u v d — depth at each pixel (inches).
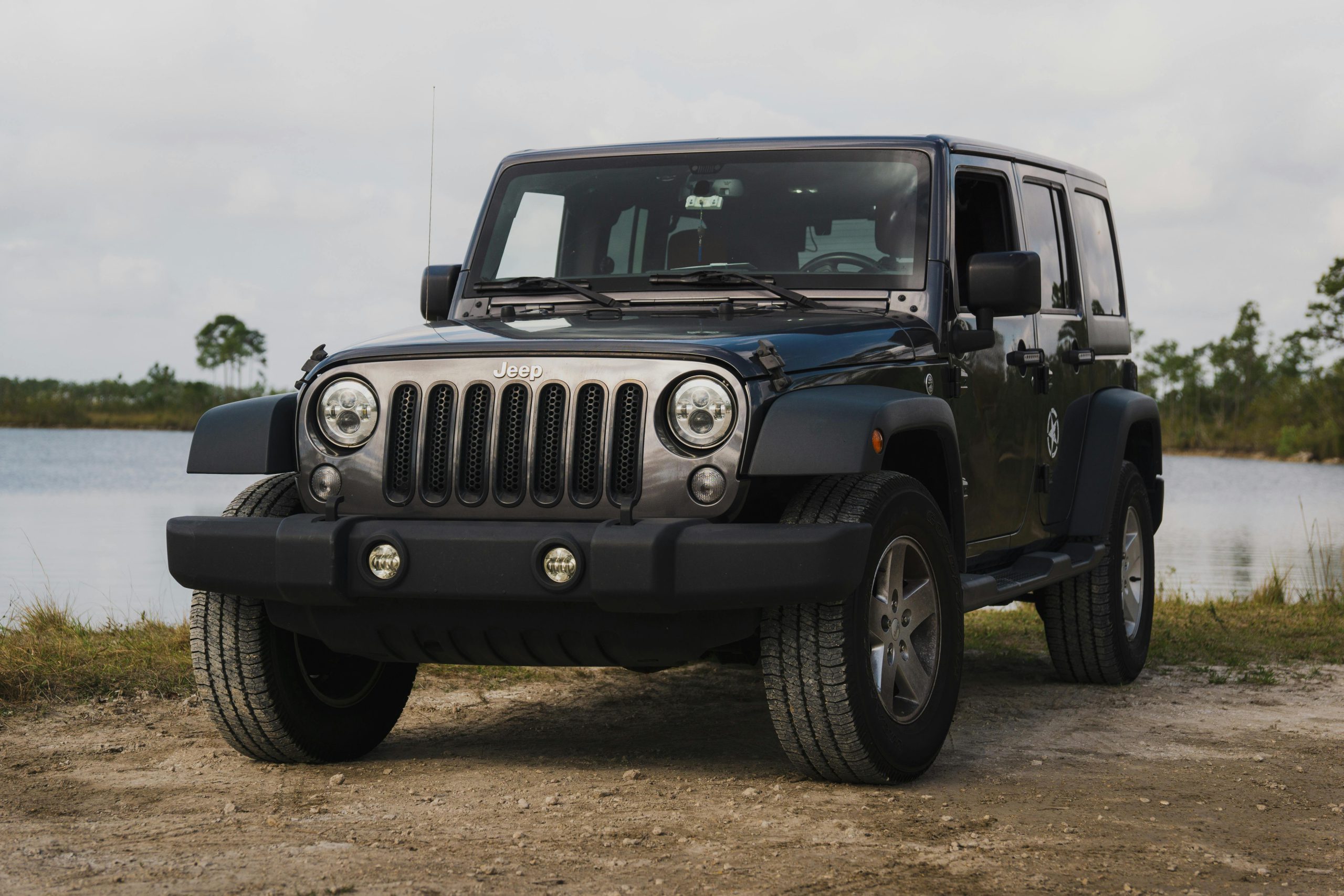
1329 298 3927.2
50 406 4911.4
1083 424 238.8
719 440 144.3
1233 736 196.5
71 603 419.2
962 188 202.8
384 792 159.8
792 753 156.5
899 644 162.4
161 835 139.6
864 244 184.9
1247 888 123.3
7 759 176.2
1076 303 242.8
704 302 181.8
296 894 119.0
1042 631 312.7
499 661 158.7
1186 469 3248.0
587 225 195.6
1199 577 621.9
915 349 173.3
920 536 163.0
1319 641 294.7
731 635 151.9
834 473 142.3
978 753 183.2
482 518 150.4
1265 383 5177.2
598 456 146.9
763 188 191.3
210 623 165.6
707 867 128.0
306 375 164.9
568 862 129.5
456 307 195.6
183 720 200.7
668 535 139.6
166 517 930.1
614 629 148.3
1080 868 128.5
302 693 170.9
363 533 148.8
